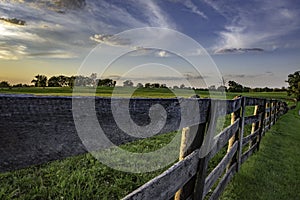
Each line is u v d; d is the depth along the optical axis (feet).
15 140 2.19
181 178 5.88
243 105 14.25
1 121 2.09
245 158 16.93
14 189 10.09
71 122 2.68
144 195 4.18
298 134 33.76
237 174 14.19
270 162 17.83
